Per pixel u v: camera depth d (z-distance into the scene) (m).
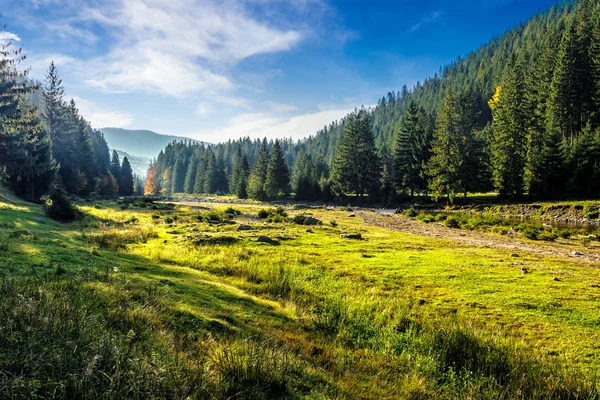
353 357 7.00
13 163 38.03
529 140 56.69
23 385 2.95
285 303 10.20
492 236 27.38
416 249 19.59
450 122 59.19
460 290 11.85
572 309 10.03
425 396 5.61
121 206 49.16
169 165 175.75
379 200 72.56
